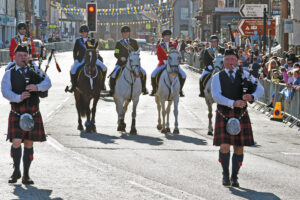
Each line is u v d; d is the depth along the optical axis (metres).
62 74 58.19
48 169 15.87
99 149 19.44
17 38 22.47
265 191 13.88
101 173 15.48
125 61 24.12
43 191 13.39
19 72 13.91
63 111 30.44
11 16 116.88
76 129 24.30
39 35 140.38
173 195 13.16
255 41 60.47
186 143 21.31
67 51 137.62
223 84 13.98
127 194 13.19
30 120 13.59
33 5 137.38
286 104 30.11
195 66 67.50
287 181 15.13
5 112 29.33
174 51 23.59
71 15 180.88
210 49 24.98
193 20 119.00
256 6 46.00
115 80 24.19
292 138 24.06
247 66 42.69
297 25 40.84
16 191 13.34
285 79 32.25
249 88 13.95
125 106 25.25
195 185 14.34
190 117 29.73
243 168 16.78
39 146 19.56
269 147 21.22
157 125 25.00
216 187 14.17
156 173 15.70
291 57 36.66
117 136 22.80
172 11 146.75
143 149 19.67
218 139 14.02
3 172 15.34
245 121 14.01
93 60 23.33
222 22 77.69
